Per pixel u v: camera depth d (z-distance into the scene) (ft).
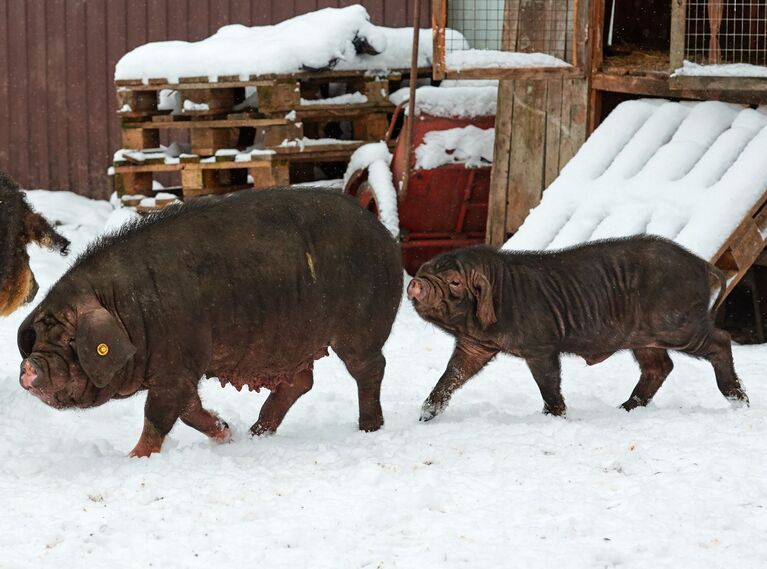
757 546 19.63
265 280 26.03
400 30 54.08
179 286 25.18
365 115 52.54
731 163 39.88
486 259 29.07
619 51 49.90
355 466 24.03
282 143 50.26
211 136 52.13
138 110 54.75
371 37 51.37
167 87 52.39
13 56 67.67
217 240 25.82
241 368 26.76
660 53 49.49
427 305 28.68
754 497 21.93
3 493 23.03
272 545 20.10
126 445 28.30
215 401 32.50
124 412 31.65
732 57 48.52
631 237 30.42
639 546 19.71
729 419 27.04
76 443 27.12
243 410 31.68
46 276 47.85
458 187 48.49
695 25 48.16
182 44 54.08
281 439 27.63
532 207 47.47
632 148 42.11
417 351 37.96
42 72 67.46
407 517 21.15
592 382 33.91
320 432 28.76
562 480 23.09
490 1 59.67
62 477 24.22
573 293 29.30
